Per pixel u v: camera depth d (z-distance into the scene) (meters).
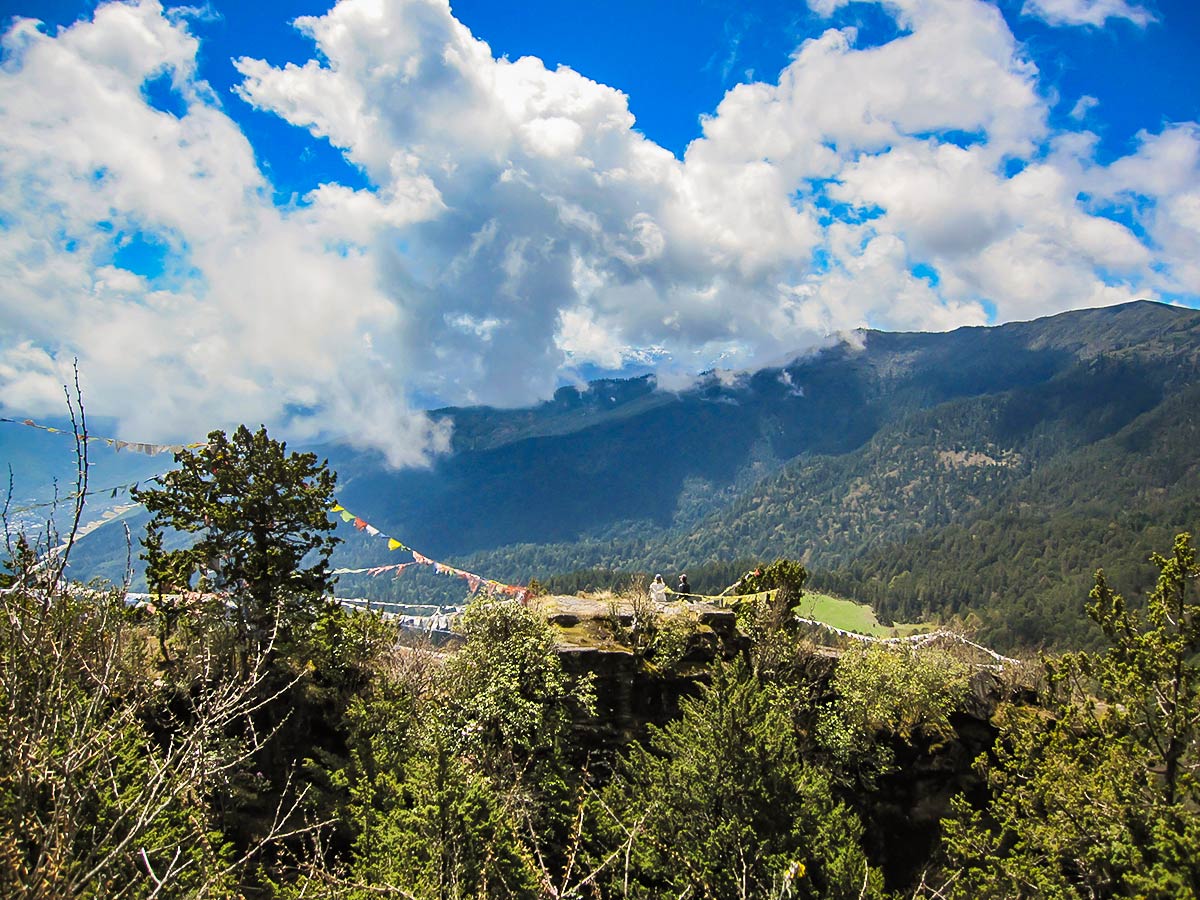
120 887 8.05
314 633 22.55
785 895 12.12
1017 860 16.64
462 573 25.25
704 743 18.55
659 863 17.17
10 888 5.80
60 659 6.64
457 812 13.59
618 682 25.28
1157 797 14.88
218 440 22.73
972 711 27.64
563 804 18.33
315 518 23.23
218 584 22.17
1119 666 16.33
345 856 17.66
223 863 10.69
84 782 7.70
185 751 7.73
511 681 20.28
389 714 19.41
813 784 19.06
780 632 28.36
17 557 6.27
